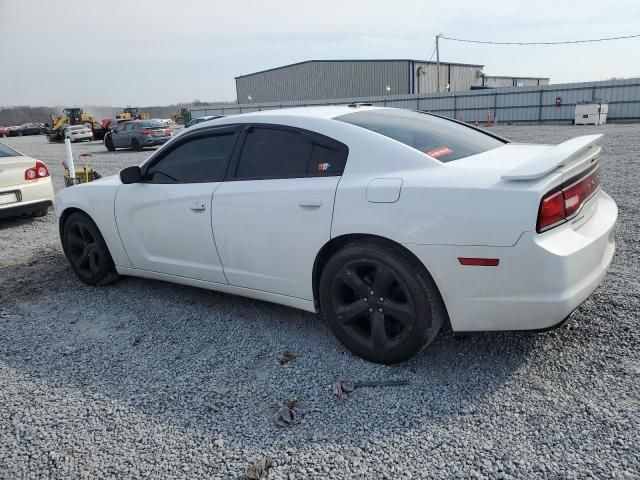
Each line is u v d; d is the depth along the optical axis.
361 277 3.04
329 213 3.01
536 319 2.62
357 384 2.88
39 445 2.51
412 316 2.85
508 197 2.54
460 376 2.89
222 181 3.60
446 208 2.66
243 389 2.92
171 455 2.40
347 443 2.42
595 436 2.33
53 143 36.62
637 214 6.16
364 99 41.53
